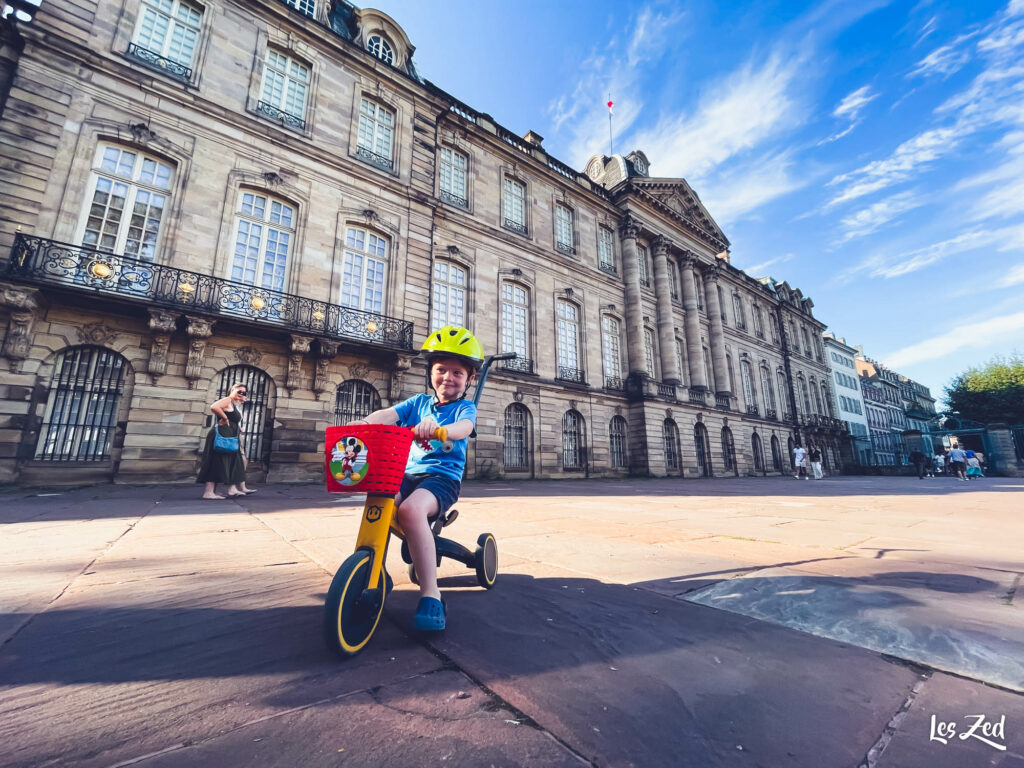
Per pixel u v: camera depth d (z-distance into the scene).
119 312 9.62
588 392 19.75
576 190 22.00
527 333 18.70
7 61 9.67
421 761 0.94
